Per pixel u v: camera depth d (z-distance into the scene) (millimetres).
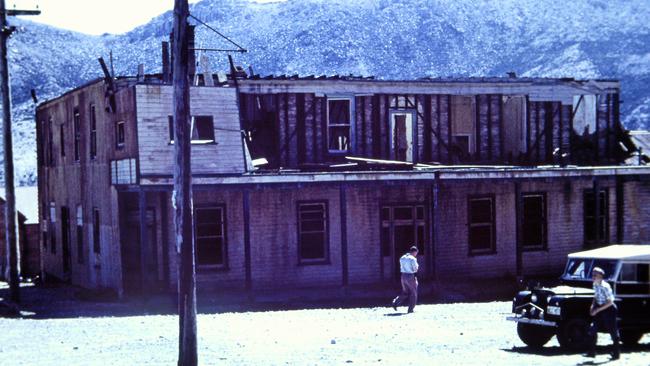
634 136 36938
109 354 16484
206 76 29500
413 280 23500
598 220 31250
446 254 31000
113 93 27609
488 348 17141
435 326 20562
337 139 31453
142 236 25453
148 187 25547
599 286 15859
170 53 28781
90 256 31016
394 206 30484
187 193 13852
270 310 24859
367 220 30062
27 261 42969
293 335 19031
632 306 17141
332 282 29516
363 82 31406
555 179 30266
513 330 19828
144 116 25891
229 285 28219
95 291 28594
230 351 16688
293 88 30672
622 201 32406
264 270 28656
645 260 17281
